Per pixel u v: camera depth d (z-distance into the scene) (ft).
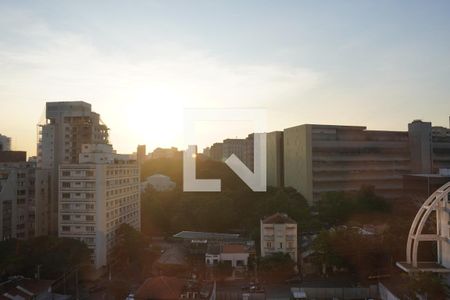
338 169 447.01
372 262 233.55
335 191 412.57
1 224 269.03
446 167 474.08
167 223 383.04
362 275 234.79
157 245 320.91
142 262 278.26
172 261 255.50
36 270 218.38
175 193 447.01
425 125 468.75
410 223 276.62
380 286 207.31
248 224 344.90
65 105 394.32
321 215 363.15
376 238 244.42
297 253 273.33
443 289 178.40
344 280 234.38
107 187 274.98
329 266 248.11
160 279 190.90
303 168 445.37
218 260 258.37
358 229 270.67
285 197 370.32
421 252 234.79
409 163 476.13
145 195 423.23
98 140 383.04
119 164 299.58
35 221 298.76
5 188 275.59
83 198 269.44
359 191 395.75
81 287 230.89
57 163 366.63
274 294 209.15
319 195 436.35
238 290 219.00
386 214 352.69
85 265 241.14
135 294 182.50
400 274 230.68
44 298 200.64
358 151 457.68
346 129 458.91
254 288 218.38
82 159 286.66
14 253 220.02
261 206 363.97
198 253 277.85
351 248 235.61
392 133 477.77
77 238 268.00
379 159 465.06
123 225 291.17
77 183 270.67
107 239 273.33
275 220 269.03
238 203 397.39
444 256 208.64
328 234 245.04
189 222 364.58
